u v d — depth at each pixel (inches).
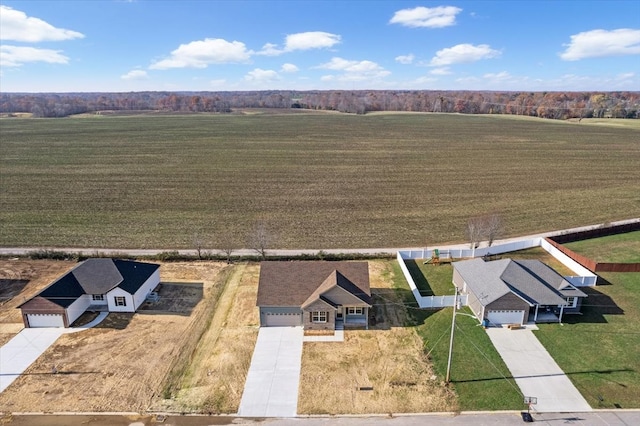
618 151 4530.0
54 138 5369.1
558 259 1829.5
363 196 2839.6
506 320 1325.0
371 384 1080.2
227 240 2057.1
